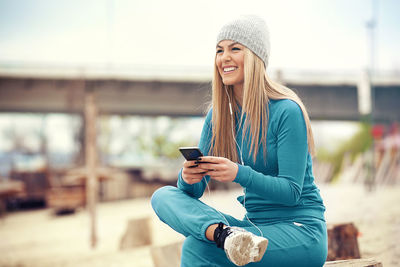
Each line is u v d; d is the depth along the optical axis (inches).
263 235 77.7
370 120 847.1
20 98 929.5
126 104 952.9
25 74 892.6
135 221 307.6
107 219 536.1
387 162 690.2
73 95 904.3
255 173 77.7
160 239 313.7
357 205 397.7
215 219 75.1
